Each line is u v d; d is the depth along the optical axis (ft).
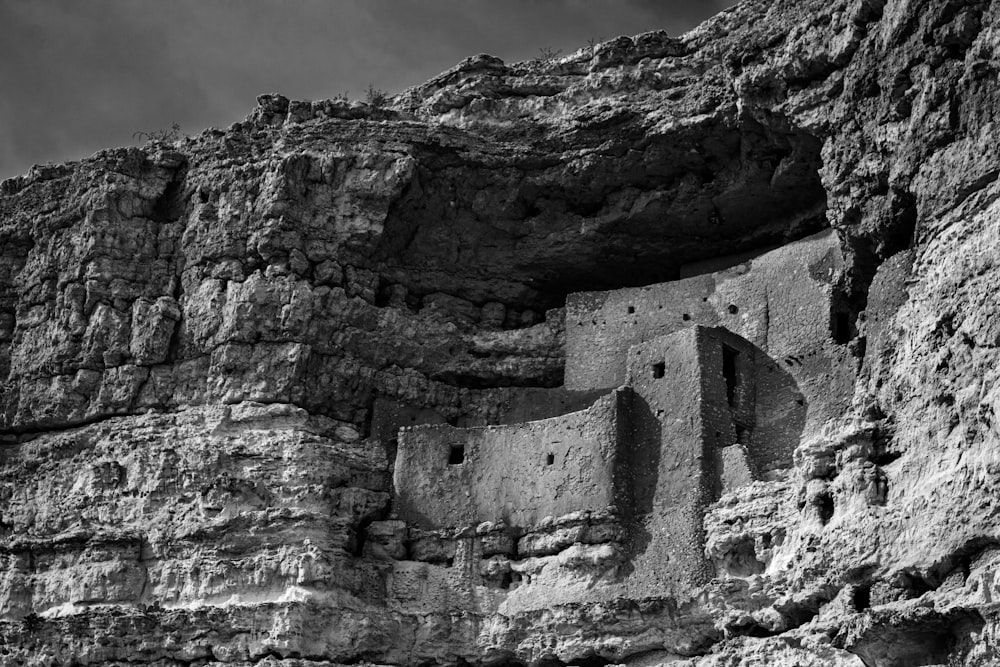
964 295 101.65
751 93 119.03
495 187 131.95
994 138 103.04
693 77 126.93
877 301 109.91
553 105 131.44
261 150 134.41
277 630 116.78
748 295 122.42
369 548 121.90
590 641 112.98
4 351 137.08
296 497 122.52
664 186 128.06
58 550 127.03
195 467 125.59
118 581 123.54
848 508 104.12
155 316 131.54
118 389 131.13
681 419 116.26
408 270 134.62
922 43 108.68
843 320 117.70
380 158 130.62
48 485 130.62
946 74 106.93
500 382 132.05
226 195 133.08
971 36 106.22
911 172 108.17
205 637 119.24
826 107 115.44
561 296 136.26
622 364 126.11
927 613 94.43
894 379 106.01
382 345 130.52
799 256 120.67
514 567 118.01
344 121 133.59
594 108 128.06
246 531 121.80
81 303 134.51
